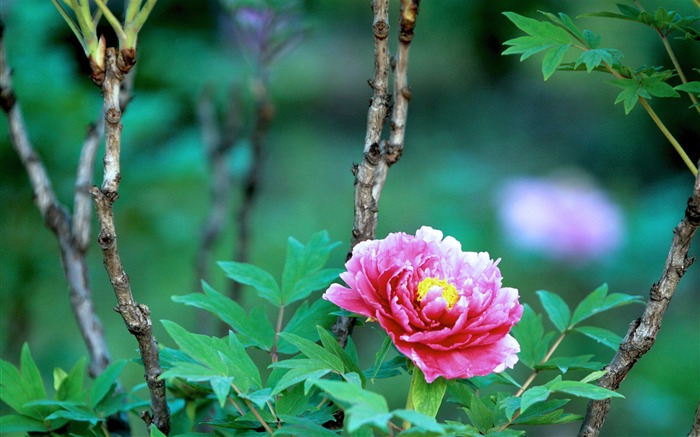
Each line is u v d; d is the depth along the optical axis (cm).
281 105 827
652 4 668
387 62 252
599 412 253
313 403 256
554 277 662
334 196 758
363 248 247
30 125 350
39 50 363
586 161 851
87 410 262
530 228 659
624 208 750
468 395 252
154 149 412
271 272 615
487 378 259
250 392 249
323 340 248
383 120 254
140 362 260
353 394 233
